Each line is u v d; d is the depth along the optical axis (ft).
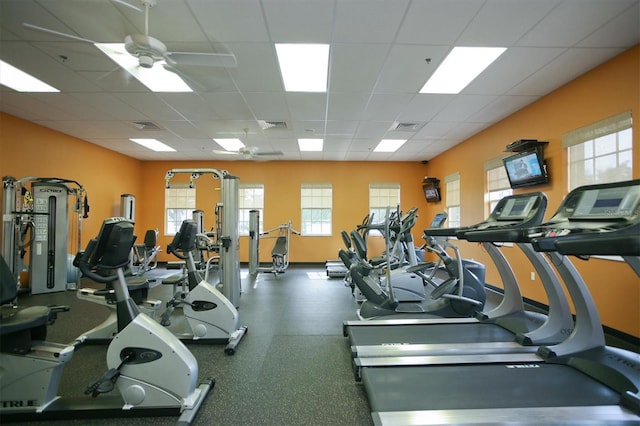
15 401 6.15
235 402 6.93
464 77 11.82
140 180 27.63
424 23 8.59
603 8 7.89
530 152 13.55
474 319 10.88
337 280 21.29
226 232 14.24
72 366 8.58
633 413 5.46
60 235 17.33
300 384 7.71
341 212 27.99
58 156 18.98
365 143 21.89
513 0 7.63
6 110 15.46
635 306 9.73
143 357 6.30
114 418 6.25
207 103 14.44
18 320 5.80
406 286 15.17
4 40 9.51
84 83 12.45
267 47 9.83
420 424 5.20
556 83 12.28
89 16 8.43
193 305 10.23
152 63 8.61
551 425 5.20
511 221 9.12
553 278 8.89
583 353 7.45
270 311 14.08
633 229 5.25
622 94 10.05
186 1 7.76
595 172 11.13
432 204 26.61
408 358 7.74
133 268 22.57
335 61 10.64
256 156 21.65
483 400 5.96
